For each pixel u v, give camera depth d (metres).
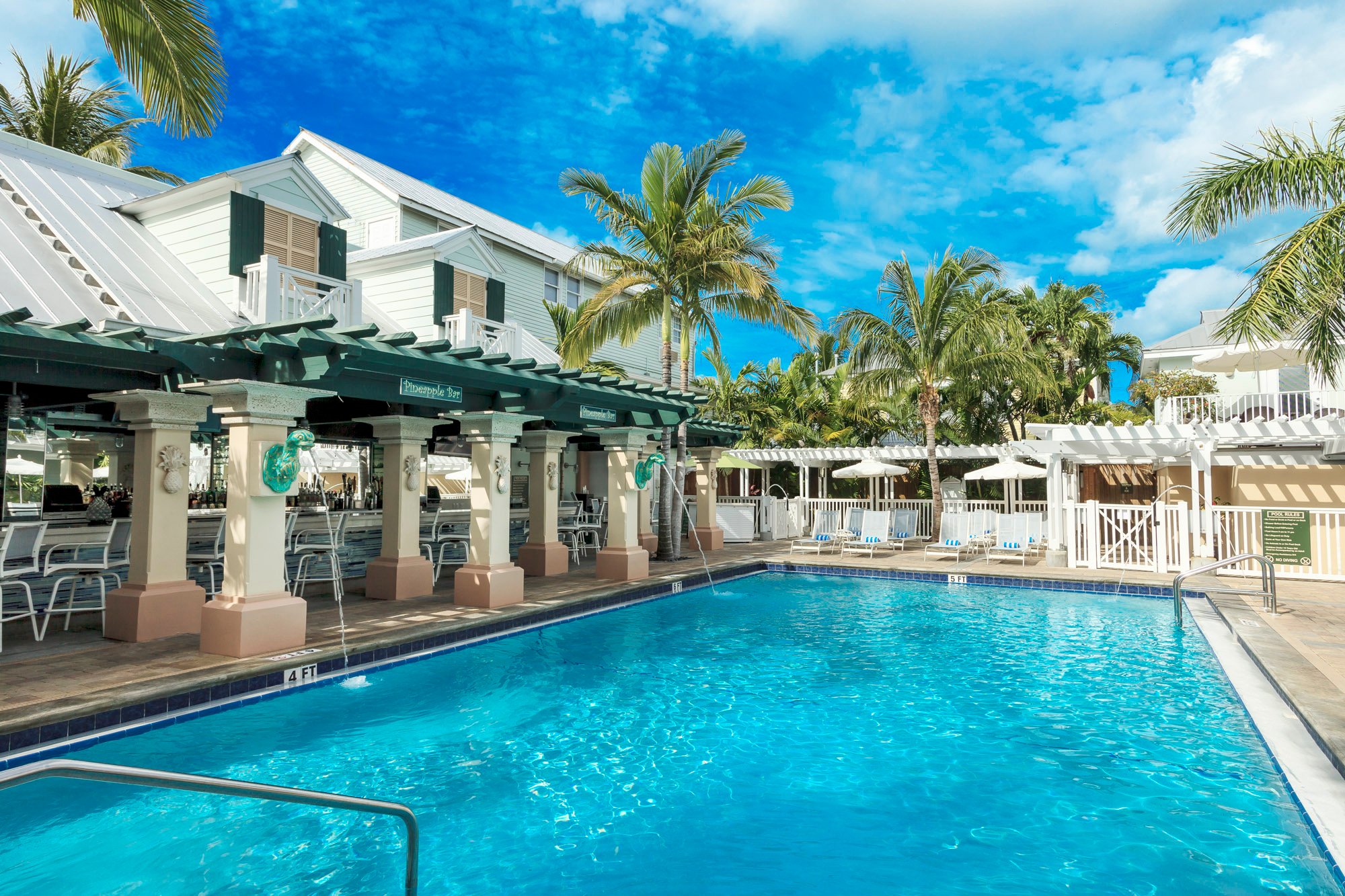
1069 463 18.97
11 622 8.27
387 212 18.62
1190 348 25.52
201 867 3.91
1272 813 4.51
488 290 15.41
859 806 4.69
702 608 11.62
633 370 24.83
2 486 10.21
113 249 10.71
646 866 3.97
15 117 20.92
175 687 5.88
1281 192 8.87
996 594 13.02
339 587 9.42
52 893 3.64
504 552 10.09
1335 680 6.23
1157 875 3.82
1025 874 3.86
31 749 5.02
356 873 3.86
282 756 5.40
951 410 25.62
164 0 6.98
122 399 7.64
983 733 6.00
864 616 11.02
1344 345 9.27
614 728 6.12
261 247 11.23
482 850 4.12
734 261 14.12
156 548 7.61
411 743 5.71
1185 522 13.71
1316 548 13.05
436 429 14.67
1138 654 8.59
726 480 27.11
